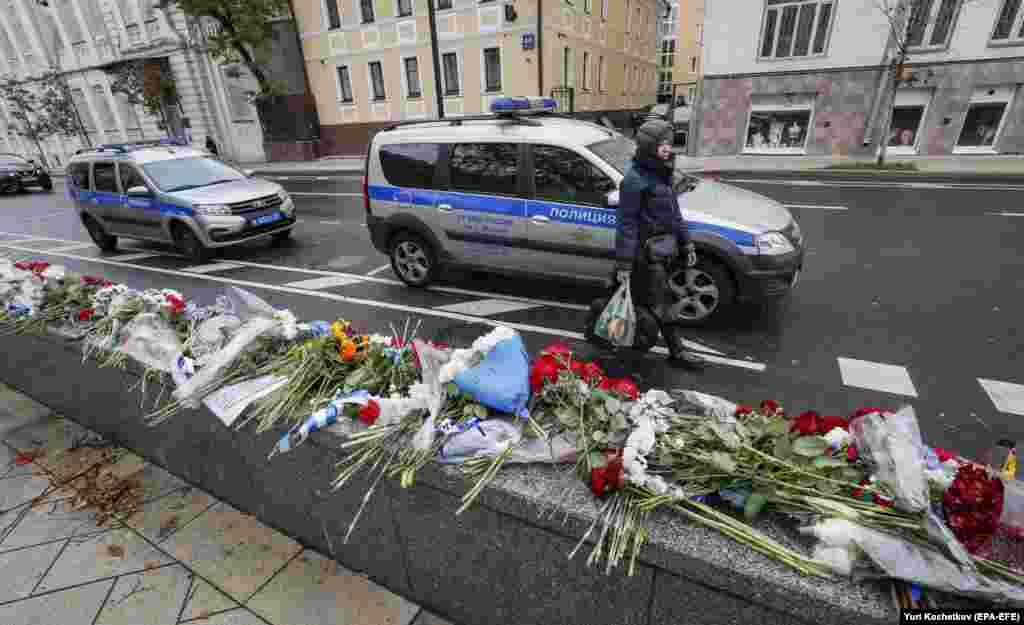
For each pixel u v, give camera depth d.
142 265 8.47
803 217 8.62
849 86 15.02
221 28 21.66
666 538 1.40
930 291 5.24
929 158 14.42
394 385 2.12
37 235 11.97
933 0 13.49
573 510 1.50
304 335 2.54
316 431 1.93
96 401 3.14
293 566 2.32
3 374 3.98
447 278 6.56
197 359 2.53
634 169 3.32
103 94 29.58
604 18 25.88
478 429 1.76
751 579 1.28
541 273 5.26
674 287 4.68
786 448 1.54
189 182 8.41
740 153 17.17
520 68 19.36
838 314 4.82
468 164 5.30
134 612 2.13
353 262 7.72
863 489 1.39
